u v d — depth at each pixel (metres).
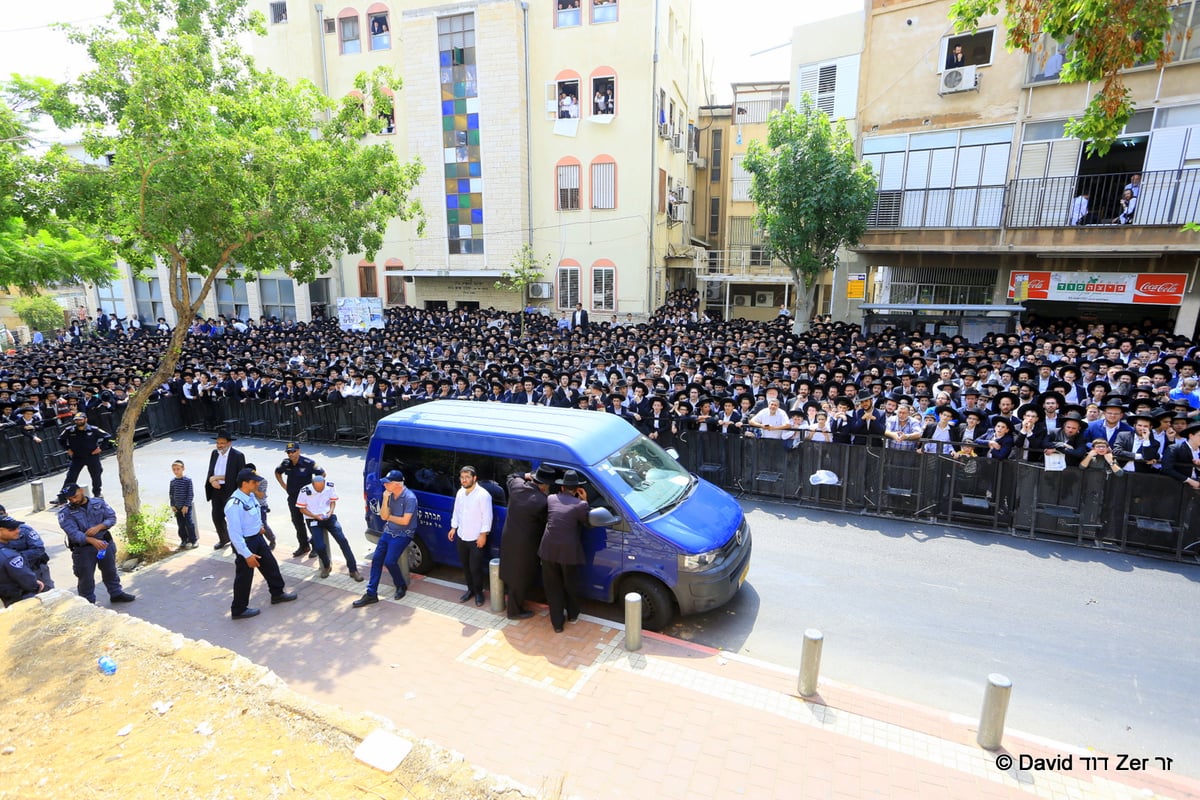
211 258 9.16
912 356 13.95
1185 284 16.06
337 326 28.62
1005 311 17.19
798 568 8.15
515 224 28.23
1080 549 8.52
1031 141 17.09
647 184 27.02
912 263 19.52
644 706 5.43
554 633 6.63
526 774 4.68
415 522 7.54
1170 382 11.27
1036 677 5.90
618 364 15.90
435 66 28.06
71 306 39.56
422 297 31.30
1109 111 7.46
